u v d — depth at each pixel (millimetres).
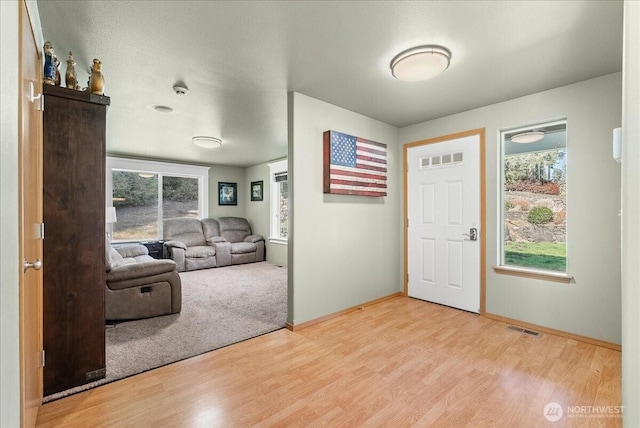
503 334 2746
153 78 2584
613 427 1559
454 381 1987
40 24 1734
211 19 1787
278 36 1967
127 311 3080
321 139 3111
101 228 1993
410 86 2729
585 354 2361
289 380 2002
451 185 3510
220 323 3035
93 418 1630
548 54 2164
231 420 1620
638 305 740
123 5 1654
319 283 3104
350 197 3432
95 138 1956
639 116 732
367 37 1975
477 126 3281
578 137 2633
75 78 1961
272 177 6727
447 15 1747
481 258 3236
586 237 2598
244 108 3326
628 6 823
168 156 6098
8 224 857
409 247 3939
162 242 5992
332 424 1592
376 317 3201
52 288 1832
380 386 1933
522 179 3076
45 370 1805
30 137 1360
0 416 761
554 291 2760
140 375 2061
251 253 6629
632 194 793
